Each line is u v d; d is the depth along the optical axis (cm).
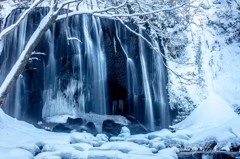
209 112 1355
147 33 1631
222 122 1294
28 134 952
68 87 1491
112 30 1564
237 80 1612
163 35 1372
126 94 1596
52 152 720
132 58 1593
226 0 1852
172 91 1612
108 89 1574
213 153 804
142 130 1395
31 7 698
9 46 1414
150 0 1177
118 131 1316
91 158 674
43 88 1438
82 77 1510
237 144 859
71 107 1492
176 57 1648
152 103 1614
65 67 1484
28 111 1391
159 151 785
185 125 1397
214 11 1806
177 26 1661
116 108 1593
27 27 1418
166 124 1584
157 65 1634
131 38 1588
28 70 1408
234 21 1783
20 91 1384
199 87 1600
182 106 1583
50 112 1452
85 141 822
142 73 1608
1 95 668
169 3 1200
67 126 1296
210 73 1633
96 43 1539
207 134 928
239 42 1748
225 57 1686
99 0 1071
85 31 1521
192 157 792
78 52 1500
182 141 945
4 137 868
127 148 736
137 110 1602
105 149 729
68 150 714
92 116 1506
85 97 1519
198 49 1683
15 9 1471
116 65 1567
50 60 1459
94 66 1533
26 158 653
